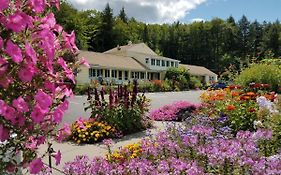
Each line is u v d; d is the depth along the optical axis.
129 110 8.45
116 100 8.47
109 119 8.05
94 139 7.19
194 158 4.26
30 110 1.75
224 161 3.88
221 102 9.23
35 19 1.81
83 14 68.56
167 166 3.87
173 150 4.55
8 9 1.70
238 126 7.58
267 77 15.76
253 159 4.03
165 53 89.06
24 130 1.83
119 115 8.22
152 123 9.43
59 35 2.00
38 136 1.91
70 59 2.15
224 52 89.38
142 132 8.44
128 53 51.50
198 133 5.02
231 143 4.43
